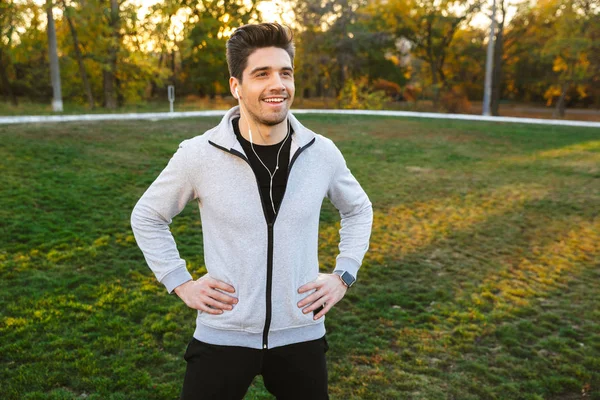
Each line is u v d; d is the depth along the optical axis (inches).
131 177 351.6
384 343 153.7
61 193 297.0
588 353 152.6
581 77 1437.0
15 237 227.0
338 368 138.8
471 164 479.2
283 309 69.6
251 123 68.4
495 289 201.8
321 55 1552.7
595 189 385.4
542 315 178.4
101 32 970.1
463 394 129.1
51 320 155.3
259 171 68.9
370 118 882.8
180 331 153.5
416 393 128.6
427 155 520.1
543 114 1611.7
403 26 1481.3
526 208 330.3
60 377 126.0
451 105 1409.9
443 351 150.7
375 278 207.9
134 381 126.1
